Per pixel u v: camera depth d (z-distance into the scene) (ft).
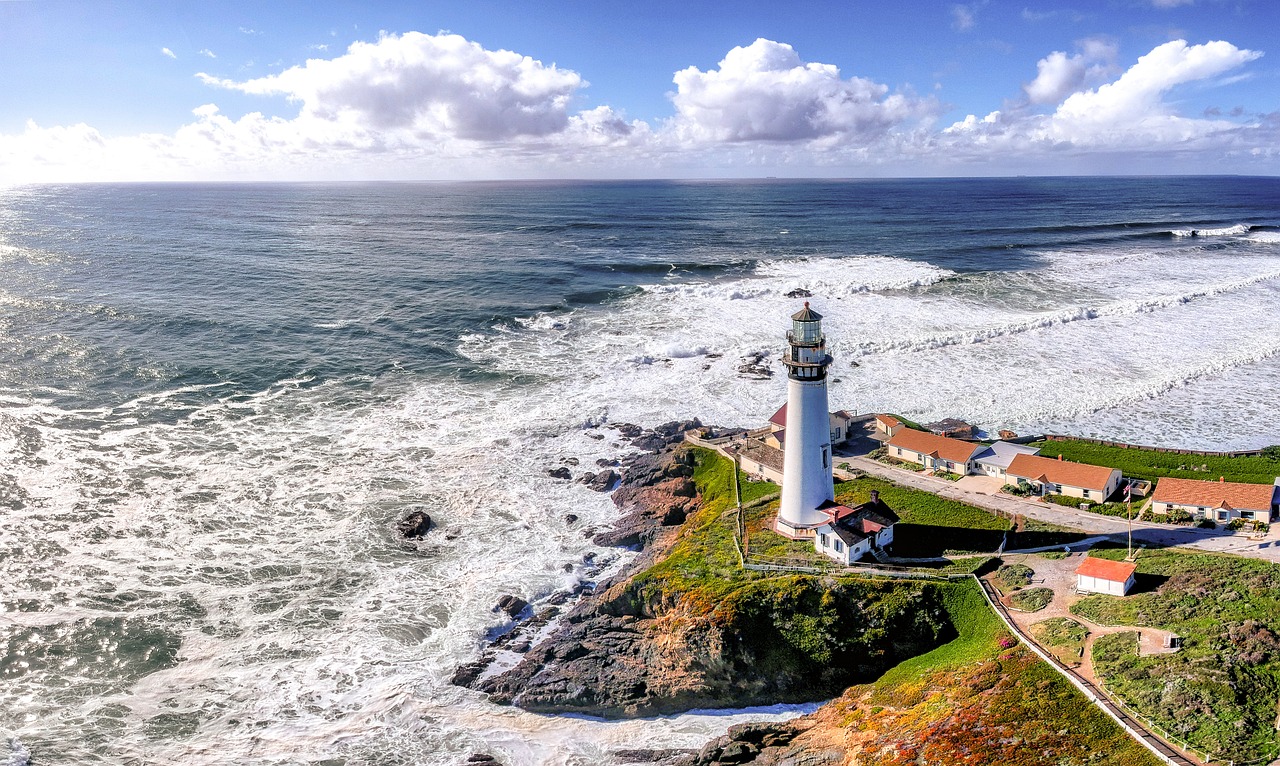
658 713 119.55
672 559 143.54
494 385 239.91
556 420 214.90
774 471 173.58
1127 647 105.81
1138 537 143.43
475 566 152.15
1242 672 97.09
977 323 302.04
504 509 172.76
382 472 185.57
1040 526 149.48
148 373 237.45
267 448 194.49
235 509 167.32
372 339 278.87
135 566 146.92
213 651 126.82
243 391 228.43
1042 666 104.94
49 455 184.55
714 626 121.08
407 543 158.61
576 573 151.23
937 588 127.85
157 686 119.14
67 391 221.46
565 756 110.32
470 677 123.24
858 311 322.14
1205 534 143.13
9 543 150.61
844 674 120.37
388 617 136.46
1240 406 221.25
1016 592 126.41
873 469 179.73
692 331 295.28
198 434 200.23
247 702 116.88
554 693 118.93
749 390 238.07
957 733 95.04
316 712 115.55
